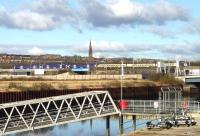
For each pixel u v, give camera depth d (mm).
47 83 159875
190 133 65062
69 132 87938
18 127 67062
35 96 134000
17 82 153500
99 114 76188
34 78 193875
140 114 80250
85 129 91688
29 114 87438
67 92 147250
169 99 92438
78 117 72875
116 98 181875
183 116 74875
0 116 95750
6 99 121938
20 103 66125
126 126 83750
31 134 84875
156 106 82312
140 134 65562
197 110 84250
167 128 70500
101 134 85438
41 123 69438
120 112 79688
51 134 84625
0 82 150250
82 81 187375
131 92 196625
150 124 70500
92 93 76312
